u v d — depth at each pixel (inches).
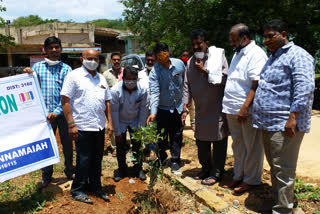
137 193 154.7
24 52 883.4
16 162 132.1
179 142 178.4
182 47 494.9
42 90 150.6
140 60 352.8
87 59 131.8
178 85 171.3
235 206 133.0
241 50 134.3
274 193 123.6
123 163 171.8
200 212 133.4
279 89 113.4
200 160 164.6
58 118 155.9
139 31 679.7
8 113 131.3
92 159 144.2
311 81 105.2
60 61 155.2
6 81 131.3
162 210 139.5
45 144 140.7
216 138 151.6
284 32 114.1
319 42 415.5
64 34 895.7
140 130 142.6
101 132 140.8
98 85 137.3
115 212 135.8
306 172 161.5
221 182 159.2
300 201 132.4
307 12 366.3
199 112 154.5
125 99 158.9
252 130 135.5
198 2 480.1
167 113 175.6
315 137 229.6
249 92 131.2
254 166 141.6
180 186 159.0
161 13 542.3
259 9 383.2
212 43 439.8
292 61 109.3
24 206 137.5
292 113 107.0
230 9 415.2
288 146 113.4
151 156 200.1
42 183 155.6
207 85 148.4
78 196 140.3
